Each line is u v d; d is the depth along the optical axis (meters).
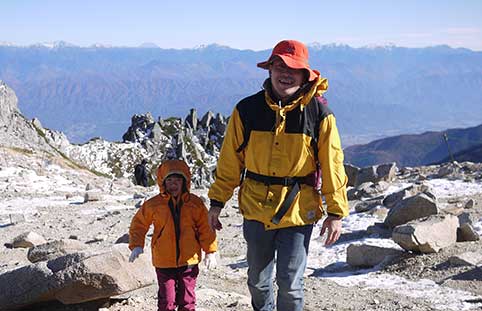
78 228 17.56
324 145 5.20
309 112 5.19
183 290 5.98
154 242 6.00
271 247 5.39
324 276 12.17
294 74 5.15
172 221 5.96
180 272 6.00
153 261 6.05
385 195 20.47
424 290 10.04
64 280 6.50
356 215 17.80
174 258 5.94
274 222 5.20
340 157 5.24
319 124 5.18
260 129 5.25
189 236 5.98
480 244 12.26
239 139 5.38
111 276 6.55
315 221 5.37
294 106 5.16
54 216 20.34
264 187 5.28
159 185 6.03
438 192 20.55
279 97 5.22
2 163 37.00
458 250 11.95
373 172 24.47
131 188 30.72
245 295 9.30
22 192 26.61
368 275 11.57
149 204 6.04
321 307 8.80
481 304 8.82
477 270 10.52
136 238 6.05
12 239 15.48
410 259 11.91
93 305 6.96
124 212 20.78
